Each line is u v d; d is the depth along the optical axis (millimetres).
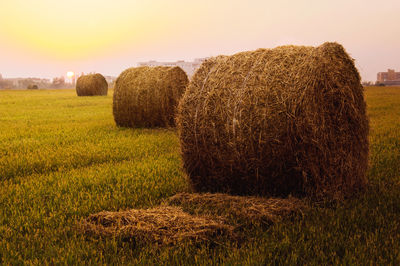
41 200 5266
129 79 12758
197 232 3977
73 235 4070
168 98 12359
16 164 7289
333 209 4832
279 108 5051
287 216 4504
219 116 5457
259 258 3441
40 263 3455
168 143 9586
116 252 3674
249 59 5648
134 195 5371
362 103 5801
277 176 5293
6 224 4375
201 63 6109
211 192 5988
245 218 4523
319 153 5035
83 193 5508
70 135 11227
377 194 5160
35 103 26594
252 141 5234
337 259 3387
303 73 5047
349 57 5539
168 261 3475
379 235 3912
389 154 7441
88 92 35906
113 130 12242
